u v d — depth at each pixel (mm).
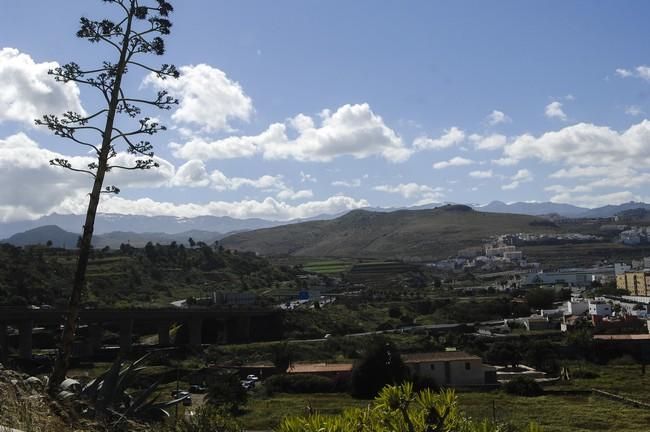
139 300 119875
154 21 14969
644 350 88750
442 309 132875
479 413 47250
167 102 14992
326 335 106000
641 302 140375
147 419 10430
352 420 4453
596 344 89500
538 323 111625
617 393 60562
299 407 51875
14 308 71938
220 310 97688
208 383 58750
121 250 158500
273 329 106750
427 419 4426
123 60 14773
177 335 103375
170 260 162375
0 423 7324
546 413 48812
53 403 9078
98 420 9398
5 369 10148
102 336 95438
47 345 85750
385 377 60500
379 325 116438
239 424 10531
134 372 11141
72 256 131750
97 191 14336
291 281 181625
